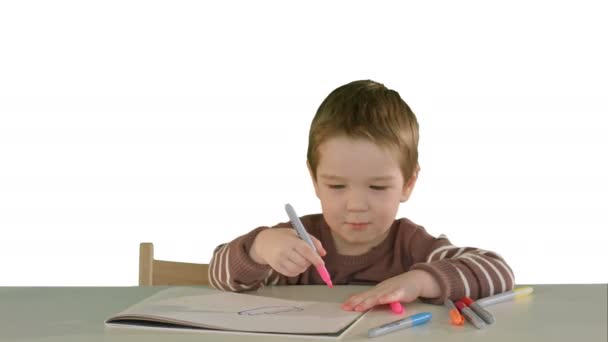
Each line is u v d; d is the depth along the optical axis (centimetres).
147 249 171
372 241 171
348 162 150
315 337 110
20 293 146
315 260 139
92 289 150
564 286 147
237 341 108
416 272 134
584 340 108
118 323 119
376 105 154
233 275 149
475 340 108
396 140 151
